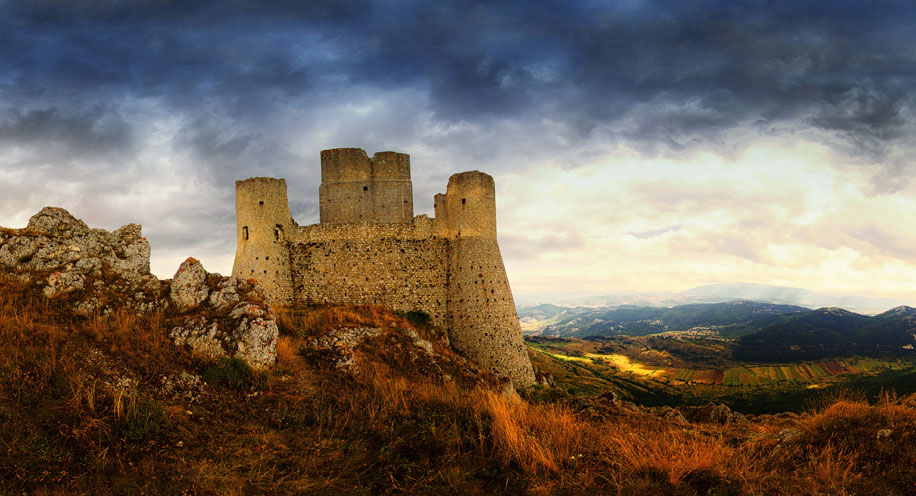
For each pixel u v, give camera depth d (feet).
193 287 63.77
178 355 50.60
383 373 74.43
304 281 132.26
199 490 28.45
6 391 34.04
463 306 131.34
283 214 132.67
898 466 28.43
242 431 39.22
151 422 35.19
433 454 34.65
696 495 28.25
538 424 40.83
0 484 25.80
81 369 40.34
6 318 45.85
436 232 139.03
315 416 42.73
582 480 30.86
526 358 136.36
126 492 27.43
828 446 32.89
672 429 51.16
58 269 60.75
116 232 73.56
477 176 135.54
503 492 29.48
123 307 58.18
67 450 30.17
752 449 37.55
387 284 133.28
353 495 28.89
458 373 95.35
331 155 143.02
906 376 339.77
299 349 71.00
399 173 146.51
